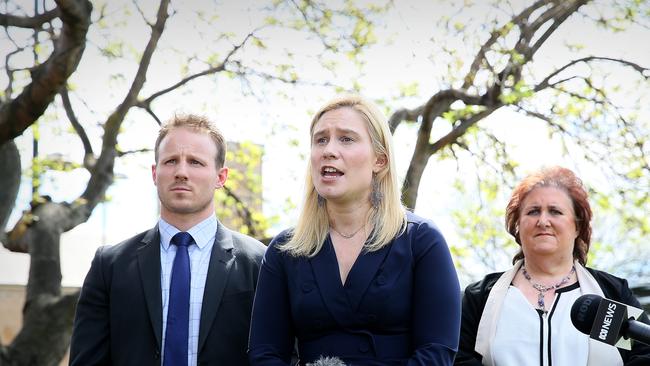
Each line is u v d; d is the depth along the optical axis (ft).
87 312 12.84
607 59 32.42
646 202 32.40
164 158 13.05
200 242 13.03
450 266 10.64
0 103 27.61
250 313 12.87
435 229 10.78
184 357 12.42
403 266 10.55
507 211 13.79
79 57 25.23
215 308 12.66
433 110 31.19
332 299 10.50
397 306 10.44
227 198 32.76
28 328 28.35
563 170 13.66
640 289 24.07
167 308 12.63
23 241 29.71
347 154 10.66
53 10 28.25
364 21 31.58
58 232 29.43
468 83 31.81
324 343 10.52
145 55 30.32
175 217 13.07
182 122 13.25
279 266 11.05
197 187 12.95
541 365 12.45
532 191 13.43
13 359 28.19
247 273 13.05
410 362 10.11
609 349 12.37
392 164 10.93
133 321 12.57
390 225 10.71
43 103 25.77
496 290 13.16
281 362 10.65
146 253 12.95
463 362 12.93
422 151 31.71
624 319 10.10
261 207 33.71
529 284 13.23
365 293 10.44
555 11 31.58
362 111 10.91
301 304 10.61
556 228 13.07
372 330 10.46
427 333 10.32
